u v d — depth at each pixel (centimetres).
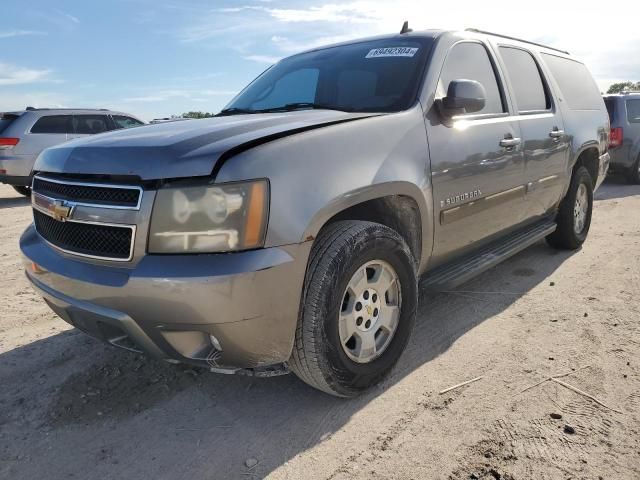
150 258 214
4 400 281
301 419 259
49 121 1111
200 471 225
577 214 536
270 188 217
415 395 276
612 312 377
